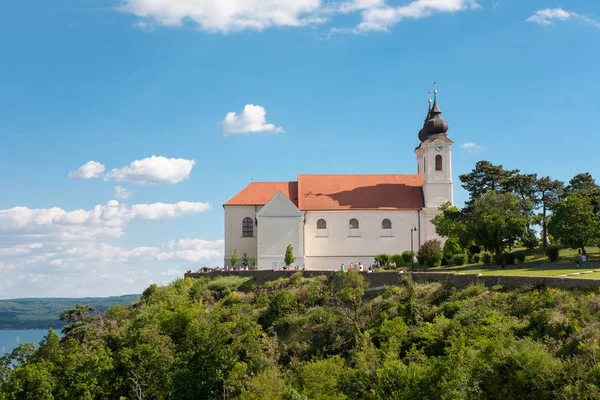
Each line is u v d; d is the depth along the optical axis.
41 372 81.56
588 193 121.50
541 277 73.81
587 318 62.75
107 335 97.69
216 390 77.88
